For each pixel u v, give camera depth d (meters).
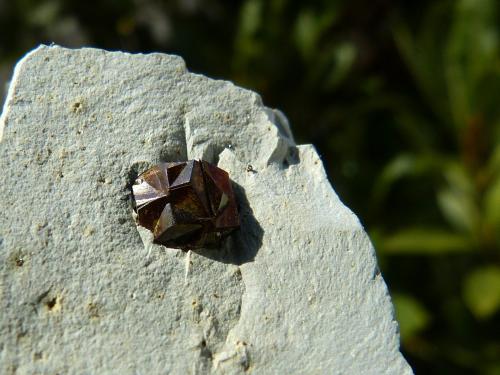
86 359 0.08
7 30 0.19
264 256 0.09
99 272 0.08
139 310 0.08
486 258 0.17
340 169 0.18
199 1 0.19
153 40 0.19
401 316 0.16
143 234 0.09
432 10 0.18
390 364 0.08
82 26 0.19
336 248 0.09
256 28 0.18
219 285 0.09
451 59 0.18
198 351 0.08
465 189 0.17
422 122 0.19
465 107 0.18
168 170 0.09
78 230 0.08
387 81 0.20
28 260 0.08
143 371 0.08
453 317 0.17
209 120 0.09
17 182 0.08
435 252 0.17
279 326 0.08
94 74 0.09
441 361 0.17
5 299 0.08
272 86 0.18
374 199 0.18
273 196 0.09
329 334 0.08
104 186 0.09
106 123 0.09
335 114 0.18
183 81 0.09
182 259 0.09
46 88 0.09
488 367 0.16
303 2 0.19
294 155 0.09
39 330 0.08
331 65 0.18
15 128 0.09
